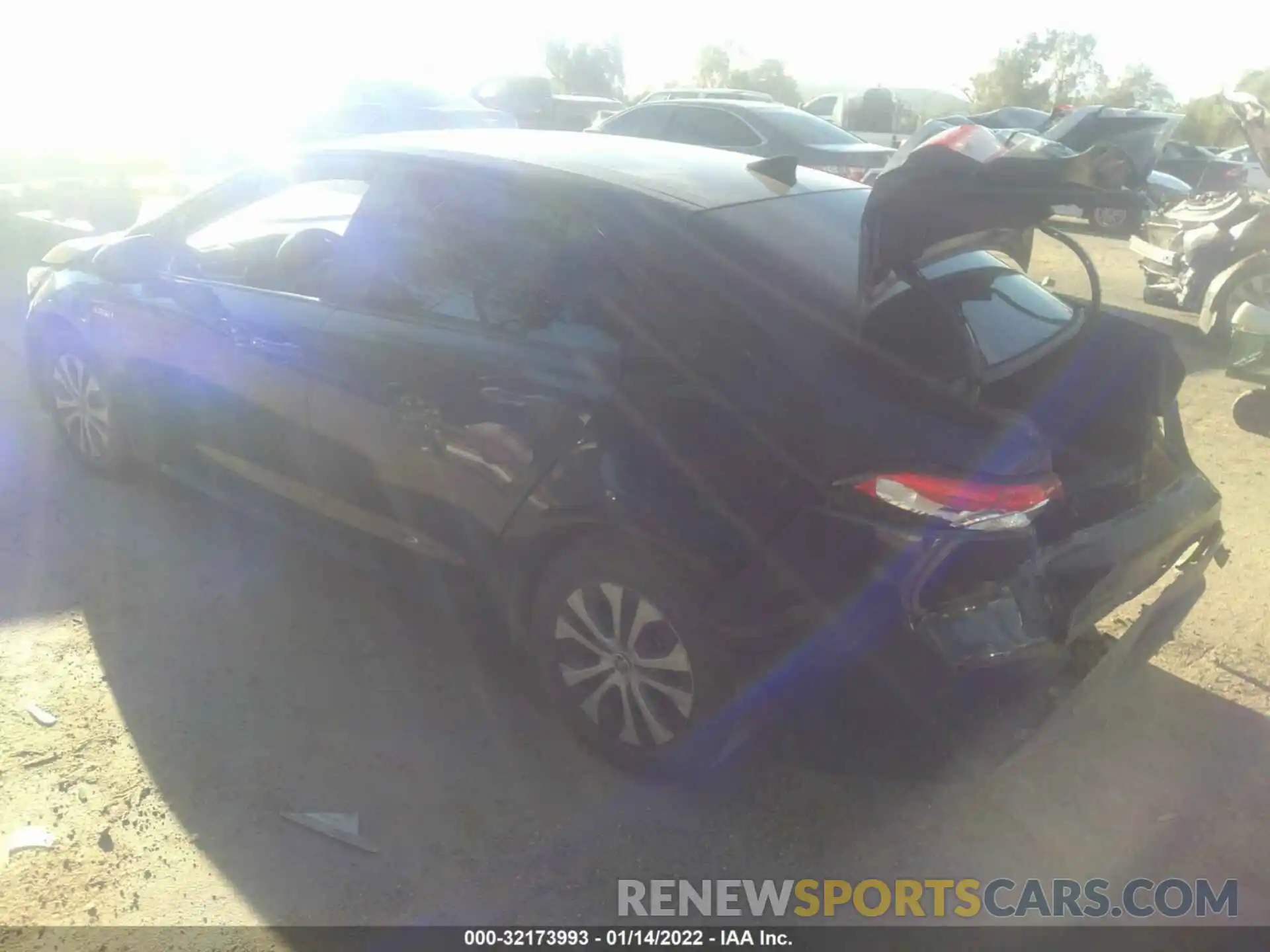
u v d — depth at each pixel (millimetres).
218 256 4340
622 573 2988
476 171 3492
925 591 2566
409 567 3686
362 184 3801
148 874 2775
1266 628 4121
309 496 3965
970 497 2527
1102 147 2711
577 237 3203
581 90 48500
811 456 2668
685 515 2805
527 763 3258
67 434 5109
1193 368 7812
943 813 3127
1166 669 3844
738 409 2787
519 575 3275
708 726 2922
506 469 3180
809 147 11008
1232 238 8602
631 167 3451
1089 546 2777
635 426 2918
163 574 4223
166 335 4316
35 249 9648
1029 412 2779
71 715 3373
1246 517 5121
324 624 3932
